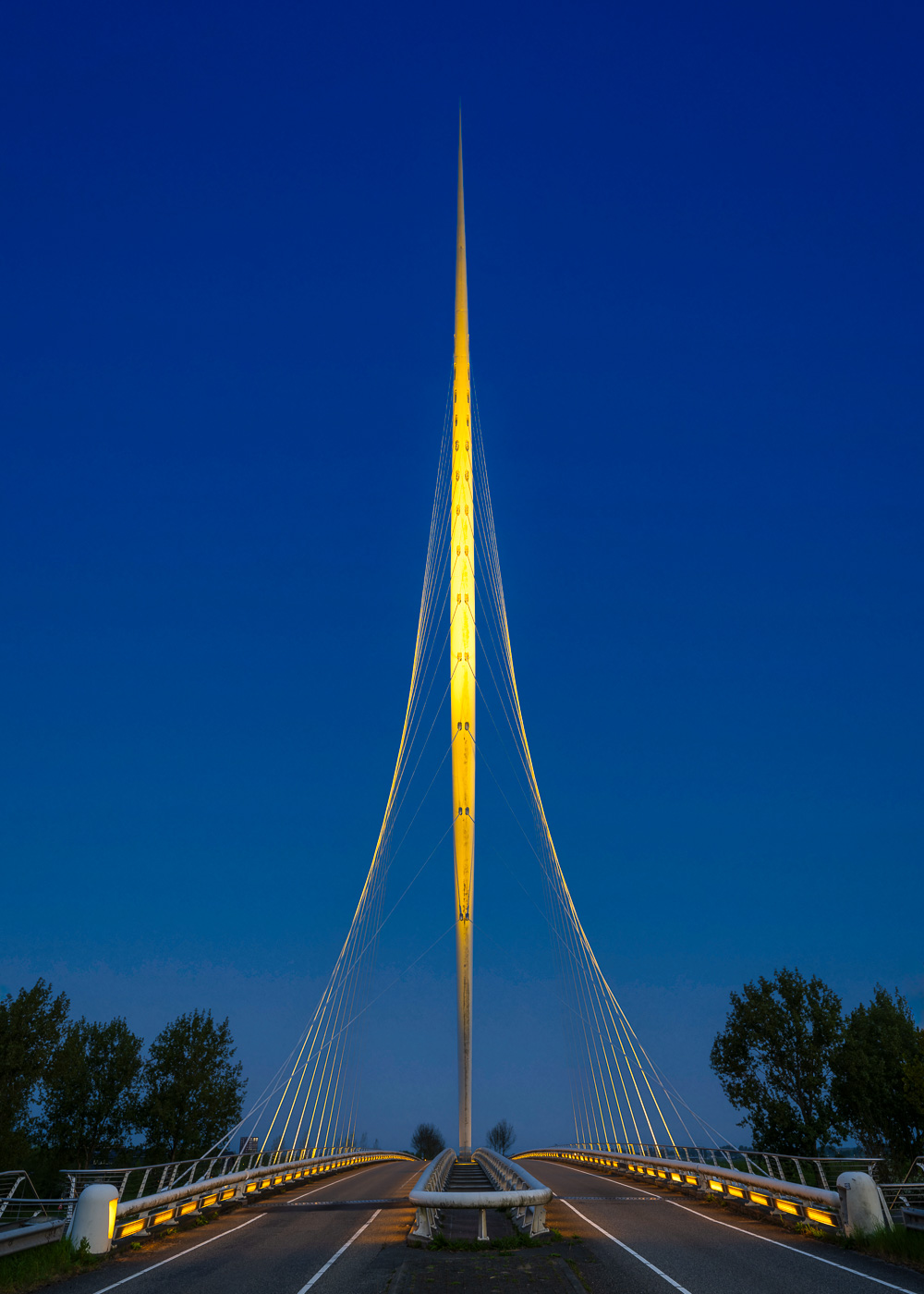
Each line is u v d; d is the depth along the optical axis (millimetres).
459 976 79062
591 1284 15023
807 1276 15242
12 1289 15125
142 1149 46938
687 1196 29891
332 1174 47938
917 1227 18203
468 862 79812
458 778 80375
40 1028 38312
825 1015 38375
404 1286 14945
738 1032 39188
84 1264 17297
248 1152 30484
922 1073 34125
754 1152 26016
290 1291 14797
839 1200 18656
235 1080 49531
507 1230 22141
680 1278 15289
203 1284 15516
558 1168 52281
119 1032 47750
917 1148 36844
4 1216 23094
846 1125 37688
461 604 82188
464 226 93125
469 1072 77438
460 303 90062
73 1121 45938
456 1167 47031
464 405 87062
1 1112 36812
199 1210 24938
